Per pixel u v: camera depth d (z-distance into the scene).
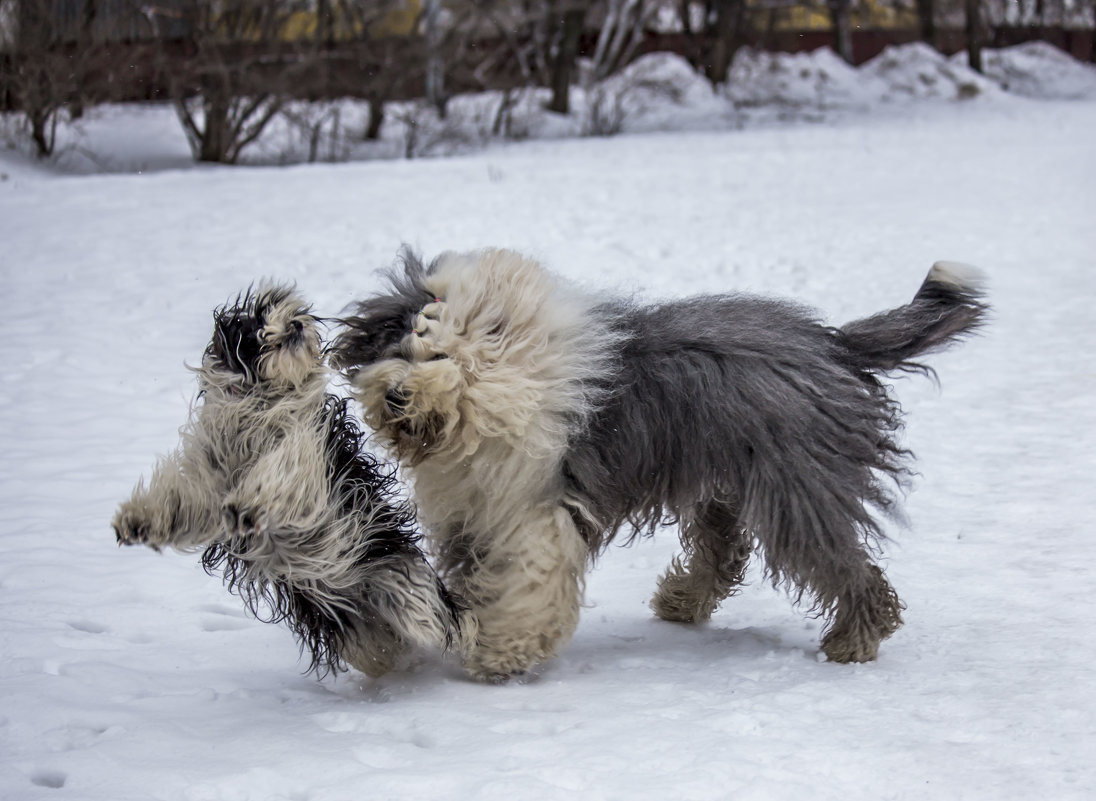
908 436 7.57
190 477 3.90
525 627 4.39
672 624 5.21
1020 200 16.91
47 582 5.45
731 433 4.47
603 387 4.50
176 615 5.18
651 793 3.36
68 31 24.97
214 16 25.69
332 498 4.11
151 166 24.98
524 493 4.36
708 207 17.02
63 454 7.39
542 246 13.75
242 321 4.06
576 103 35.12
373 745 3.72
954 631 4.74
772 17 39.75
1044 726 3.79
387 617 4.27
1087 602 4.95
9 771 3.53
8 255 13.42
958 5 43.22
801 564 4.53
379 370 4.20
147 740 3.73
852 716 3.92
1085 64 45.44
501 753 3.65
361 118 30.17
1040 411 7.95
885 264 12.74
